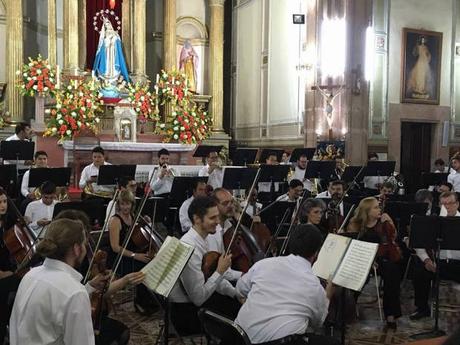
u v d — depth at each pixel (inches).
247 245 194.2
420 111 599.2
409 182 606.5
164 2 654.5
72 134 458.9
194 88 680.4
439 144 615.8
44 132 457.1
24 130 386.9
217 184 393.1
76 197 391.9
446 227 199.3
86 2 604.7
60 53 625.9
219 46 668.1
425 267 223.1
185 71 677.9
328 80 534.0
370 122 569.9
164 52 654.5
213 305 169.0
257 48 666.8
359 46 515.2
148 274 136.4
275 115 627.5
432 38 603.2
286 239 194.2
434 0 605.3
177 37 684.1
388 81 579.2
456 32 621.0
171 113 567.8
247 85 690.2
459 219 198.8
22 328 101.3
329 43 531.5
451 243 200.5
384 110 575.5
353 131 510.6
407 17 589.3
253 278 132.3
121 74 572.7
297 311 124.8
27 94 484.1
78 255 108.7
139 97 533.0
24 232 199.2
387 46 576.7
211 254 164.7
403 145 605.9
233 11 724.7
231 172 345.4
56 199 299.3
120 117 510.0
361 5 514.0
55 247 104.0
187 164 533.0
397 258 218.7
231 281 179.5
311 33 541.3
